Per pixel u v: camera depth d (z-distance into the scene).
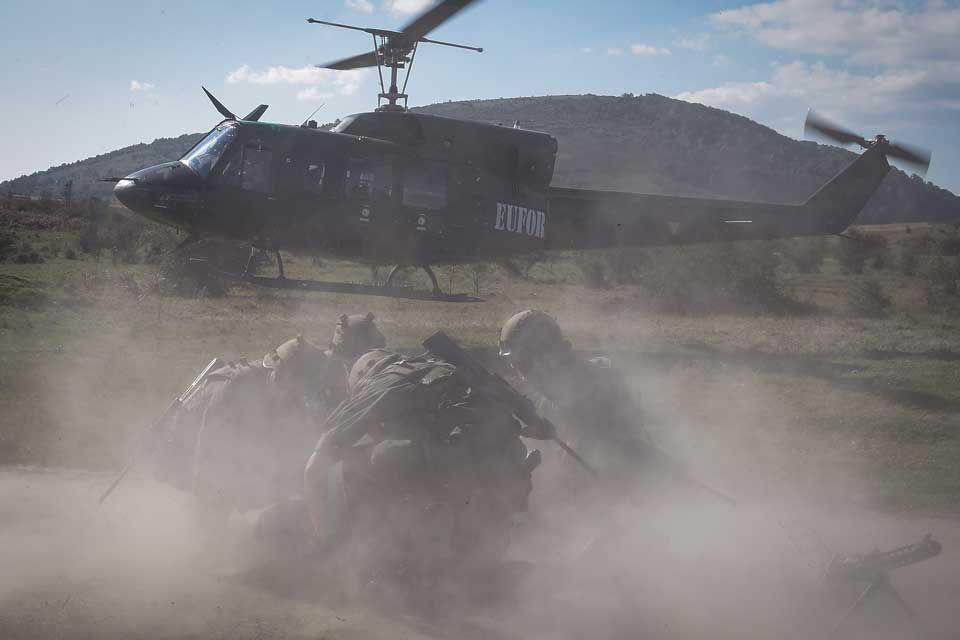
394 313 24.22
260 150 15.22
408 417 4.88
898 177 155.12
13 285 25.98
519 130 16.52
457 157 16.02
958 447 10.32
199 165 15.37
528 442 5.91
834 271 54.47
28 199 87.00
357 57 17.03
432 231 15.99
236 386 6.04
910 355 18.08
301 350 5.96
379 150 15.51
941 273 38.75
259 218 15.33
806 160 152.38
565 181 40.12
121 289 26.34
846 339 20.45
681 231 19.30
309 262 40.47
